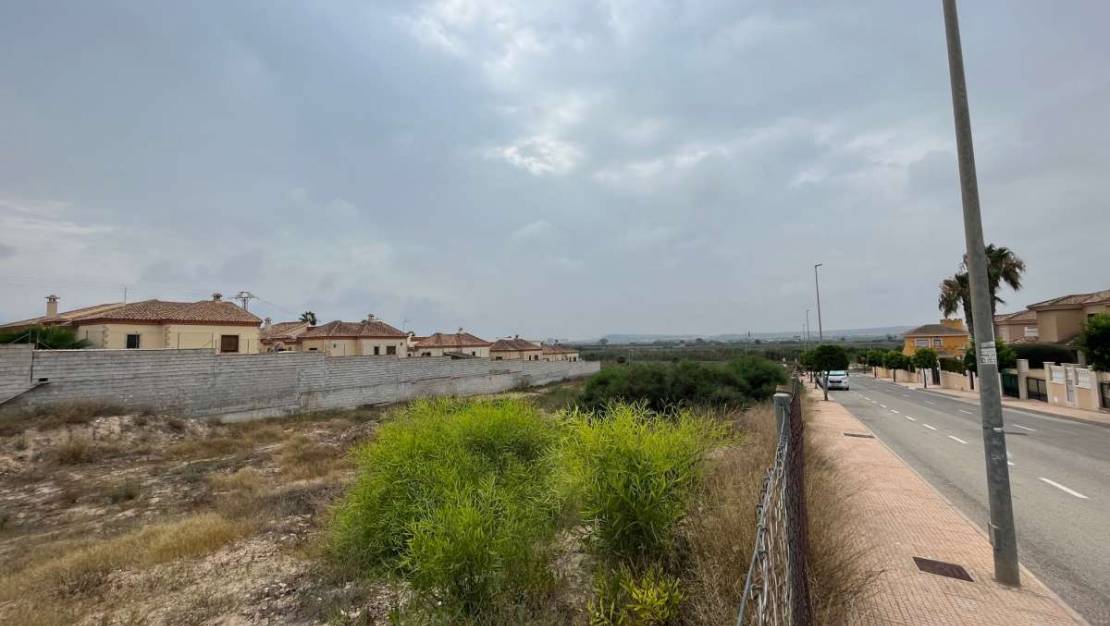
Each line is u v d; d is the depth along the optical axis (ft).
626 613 12.14
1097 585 15.94
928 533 19.99
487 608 13.69
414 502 19.19
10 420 53.01
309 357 89.15
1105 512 24.02
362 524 20.25
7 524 31.60
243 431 67.67
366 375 100.73
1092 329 68.13
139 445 56.18
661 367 54.49
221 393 74.74
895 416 67.97
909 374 167.94
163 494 37.17
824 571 12.98
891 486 27.50
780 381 62.44
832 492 21.08
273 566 21.13
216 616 16.83
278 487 37.65
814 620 11.53
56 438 51.98
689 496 15.34
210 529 25.73
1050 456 39.17
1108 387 71.87
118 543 24.88
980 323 16.97
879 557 17.40
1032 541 20.12
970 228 17.51
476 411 24.59
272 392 82.23
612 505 14.80
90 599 18.67
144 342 93.50
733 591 11.27
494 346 222.48
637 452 15.38
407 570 17.76
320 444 57.62
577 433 17.78
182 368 70.38
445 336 213.25
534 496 19.27
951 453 40.06
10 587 20.13
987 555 17.76
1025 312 154.20
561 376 173.88
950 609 13.80
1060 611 13.71
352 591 17.75
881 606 13.98
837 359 95.55
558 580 14.89
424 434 22.17
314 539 23.62
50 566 22.26
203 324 100.01
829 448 37.32
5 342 77.56
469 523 14.37
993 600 14.33
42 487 40.73
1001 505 15.81
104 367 62.69
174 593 18.93
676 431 16.96
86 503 35.96
